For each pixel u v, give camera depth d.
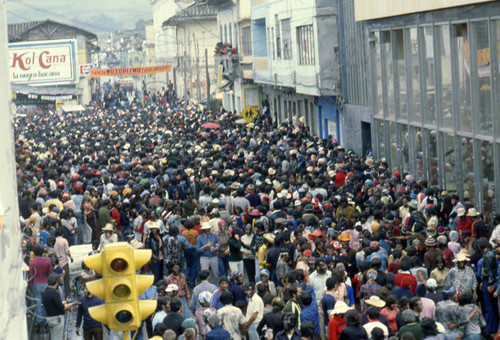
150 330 14.70
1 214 5.57
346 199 20.27
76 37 92.75
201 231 19.39
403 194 21.97
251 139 38.38
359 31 34.41
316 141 36.41
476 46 21.97
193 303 14.35
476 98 22.17
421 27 26.52
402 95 29.41
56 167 31.66
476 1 20.95
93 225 23.73
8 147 6.41
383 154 32.25
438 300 13.21
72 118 73.38
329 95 37.91
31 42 79.25
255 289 14.99
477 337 12.62
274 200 21.50
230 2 62.38
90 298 13.94
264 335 12.95
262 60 50.72
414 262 14.16
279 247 16.75
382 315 11.88
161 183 25.94
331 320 12.16
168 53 105.44
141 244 18.70
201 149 35.94
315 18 37.28
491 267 14.35
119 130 55.22
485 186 21.91
